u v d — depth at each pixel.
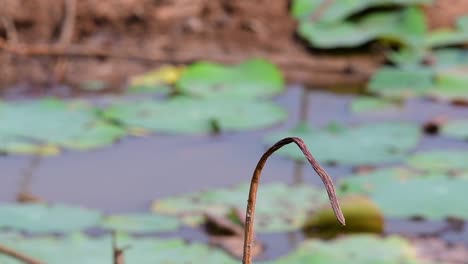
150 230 6.37
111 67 9.88
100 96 9.25
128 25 10.33
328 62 10.12
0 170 7.47
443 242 6.23
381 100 9.16
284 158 7.66
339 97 9.32
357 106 8.98
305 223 6.41
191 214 6.64
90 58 9.92
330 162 7.50
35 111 8.55
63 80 9.67
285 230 6.33
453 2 10.84
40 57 9.88
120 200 6.99
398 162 7.48
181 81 9.42
